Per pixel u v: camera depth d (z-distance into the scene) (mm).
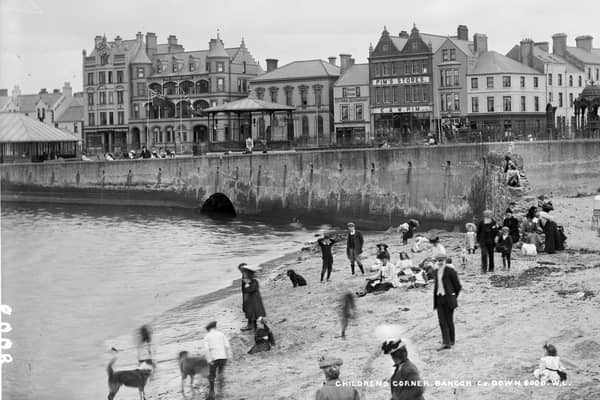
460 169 69188
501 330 26422
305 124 126938
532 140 72250
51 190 110625
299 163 84125
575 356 23078
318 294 37531
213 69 137625
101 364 29000
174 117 141125
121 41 147750
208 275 49969
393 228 70312
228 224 82750
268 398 22797
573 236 49688
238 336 30719
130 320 36531
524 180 64188
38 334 33938
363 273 42344
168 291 44594
